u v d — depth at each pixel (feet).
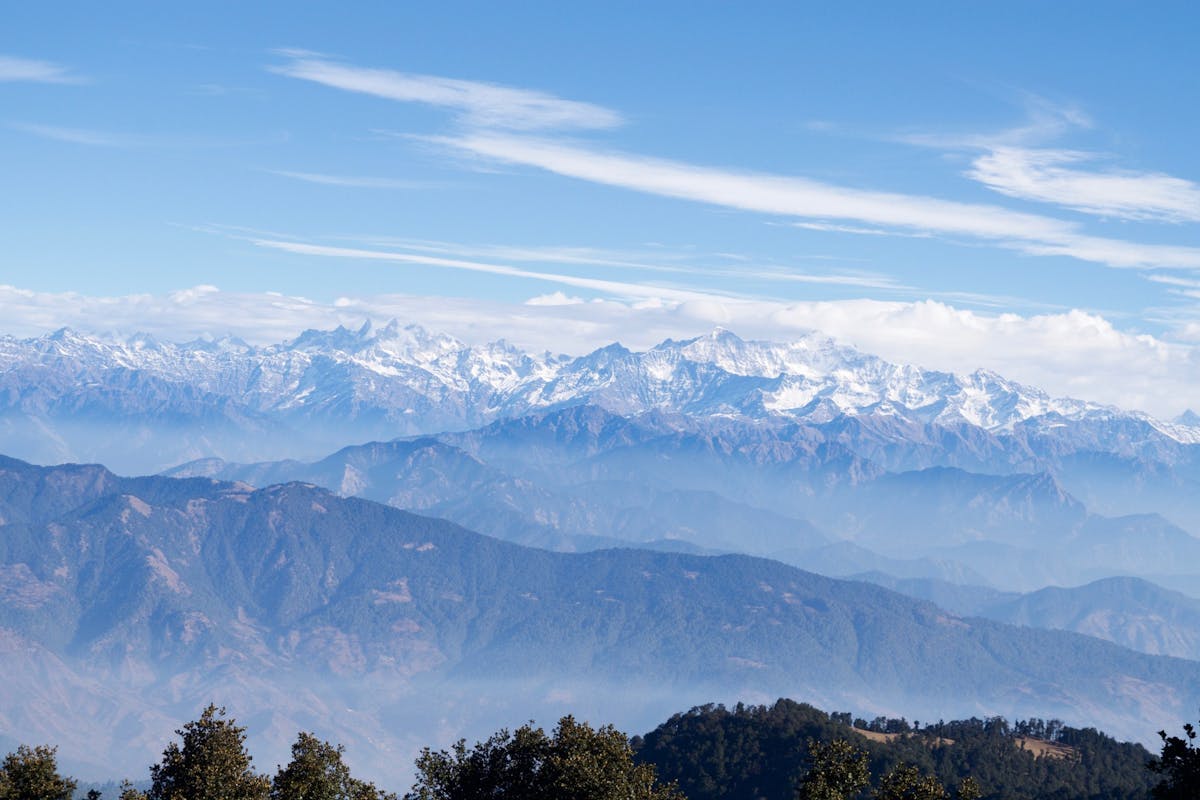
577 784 386.11
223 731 399.85
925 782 379.96
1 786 361.30
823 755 400.67
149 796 392.06
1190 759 313.12
